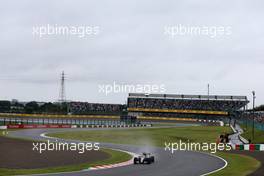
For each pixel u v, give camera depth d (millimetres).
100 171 28281
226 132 84438
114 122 117375
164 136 72438
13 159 34375
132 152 45062
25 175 25469
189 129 93812
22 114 118000
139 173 27516
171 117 137125
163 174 27328
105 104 156125
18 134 68375
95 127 99938
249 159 38812
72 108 148875
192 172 28734
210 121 126188
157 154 43250
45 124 97062
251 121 90062
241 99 139625
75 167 30094
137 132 81875
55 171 27641
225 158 39781
